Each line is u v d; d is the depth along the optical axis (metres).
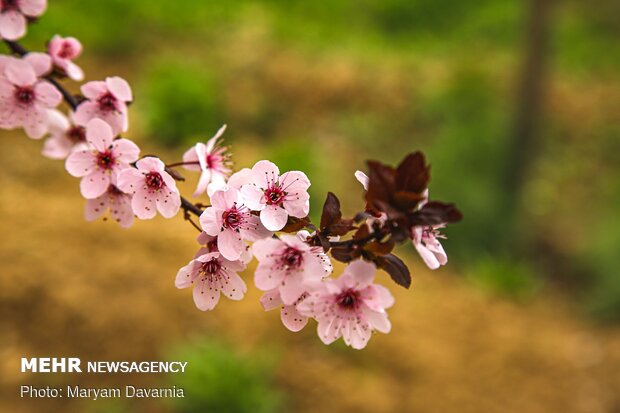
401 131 9.34
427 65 10.30
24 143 7.04
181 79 8.12
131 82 8.59
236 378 4.95
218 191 1.41
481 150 8.48
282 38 10.12
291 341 5.48
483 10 11.68
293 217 1.41
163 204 1.54
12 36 1.79
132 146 1.62
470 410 5.37
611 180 9.30
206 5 10.27
